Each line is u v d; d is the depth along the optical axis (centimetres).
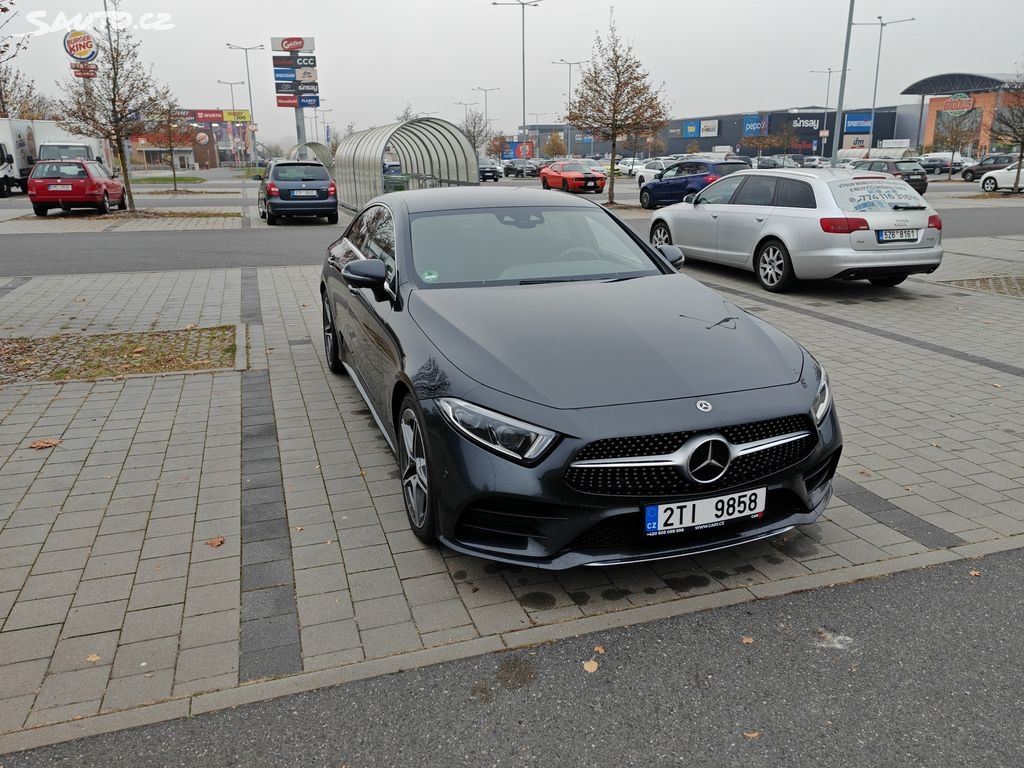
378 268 412
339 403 561
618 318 360
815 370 346
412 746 242
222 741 245
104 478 437
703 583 331
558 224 475
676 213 1177
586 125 2594
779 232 966
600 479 292
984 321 823
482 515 305
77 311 877
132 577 338
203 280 1077
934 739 242
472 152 2192
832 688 266
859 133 8756
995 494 411
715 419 296
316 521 387
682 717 253
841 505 400
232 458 465
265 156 10131
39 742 244
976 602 314
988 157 4278
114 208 2358
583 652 286
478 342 336
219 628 302
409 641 293
